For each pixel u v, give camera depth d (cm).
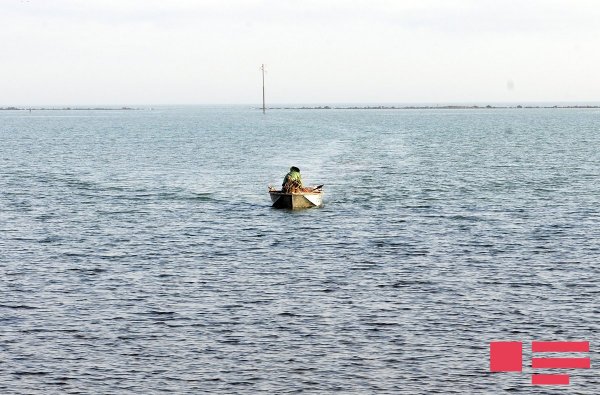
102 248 5059
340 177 9000
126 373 2967
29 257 4788
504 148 13888
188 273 4381
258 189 8044
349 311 3666
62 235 5494
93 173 9588
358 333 3378
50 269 4478
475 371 3006
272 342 3272
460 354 3158
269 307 3728
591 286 4081
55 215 6347
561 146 14400
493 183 8344
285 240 5291
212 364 3047
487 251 4912
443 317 3588
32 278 4262
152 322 3516
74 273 4381
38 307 3722
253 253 4894
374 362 3072
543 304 3772
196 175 9394
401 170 9769
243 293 3966
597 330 3419
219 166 10544
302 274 4350
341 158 11662
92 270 4453
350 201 7075
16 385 2862
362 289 4038
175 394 2798
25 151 13400
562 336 3353
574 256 4766
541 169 9869
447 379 2933
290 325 3472
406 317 3578
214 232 5591
